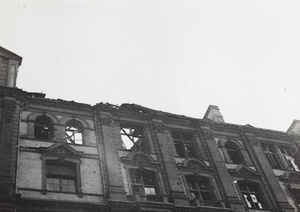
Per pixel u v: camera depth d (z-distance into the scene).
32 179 21.31
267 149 32.88
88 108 27.33
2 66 27.03
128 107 29.50
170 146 27.97
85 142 25.09
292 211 27.33
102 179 23.27
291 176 30.50
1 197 19.16
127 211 21.48
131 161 25.19
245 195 27.77
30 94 26.42
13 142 22.27
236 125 32.56
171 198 24.17
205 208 23.77
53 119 25.41
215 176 27.39
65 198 21.33
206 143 29.73
